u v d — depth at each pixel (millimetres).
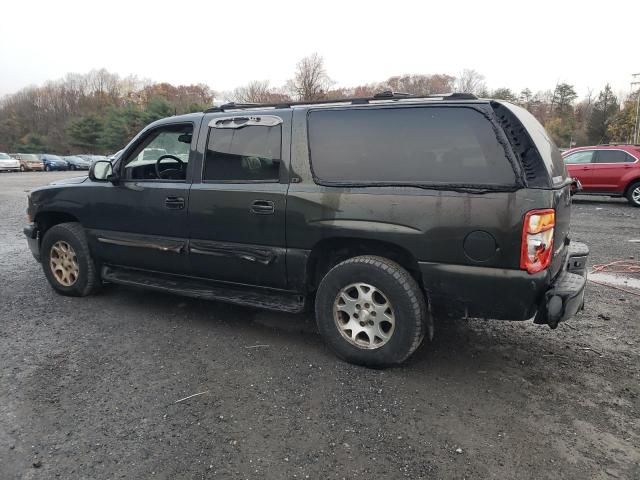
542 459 2518
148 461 2498
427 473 2412
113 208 4562
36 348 3820
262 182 3762
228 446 2619
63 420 2850
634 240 8312
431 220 3146
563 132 63156
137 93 87812
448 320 4465
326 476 2393
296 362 3600
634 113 54469
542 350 3842
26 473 2412
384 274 3316
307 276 3672
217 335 4094
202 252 4066
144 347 3848
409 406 3010
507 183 2982
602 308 4840
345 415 2908
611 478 2381
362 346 3496
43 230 5328
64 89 91938
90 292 5043
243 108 4125
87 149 73250
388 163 3338
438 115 3225
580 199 15414
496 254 3006
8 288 5422
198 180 4086
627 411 2973
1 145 82938
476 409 2982
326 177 3520
